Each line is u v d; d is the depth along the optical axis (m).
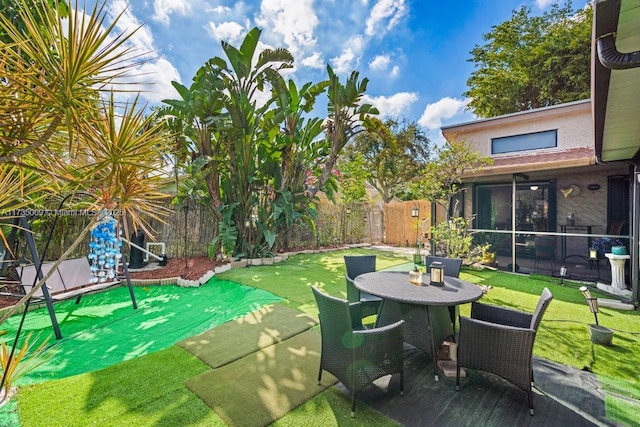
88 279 4.40
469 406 2.23
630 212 5.04
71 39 1.26
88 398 2.23
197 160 6.35
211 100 6.23
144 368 2.66
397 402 2.27
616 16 1.72
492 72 15.49
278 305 4.38
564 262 7.65
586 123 7.62
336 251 10.22
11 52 1.27
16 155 1.34
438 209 10.19
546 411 2.16
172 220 7.46
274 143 7.47
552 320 3.93
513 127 8.71
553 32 14.27
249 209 7.46
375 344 2.23
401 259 8.73
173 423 1.98
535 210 8.53
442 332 2.91
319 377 2.48
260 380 2.49
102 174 1.67
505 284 5.82
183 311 4.31
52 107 1.34
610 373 2.65
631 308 4.37
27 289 3.72
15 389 1.88
